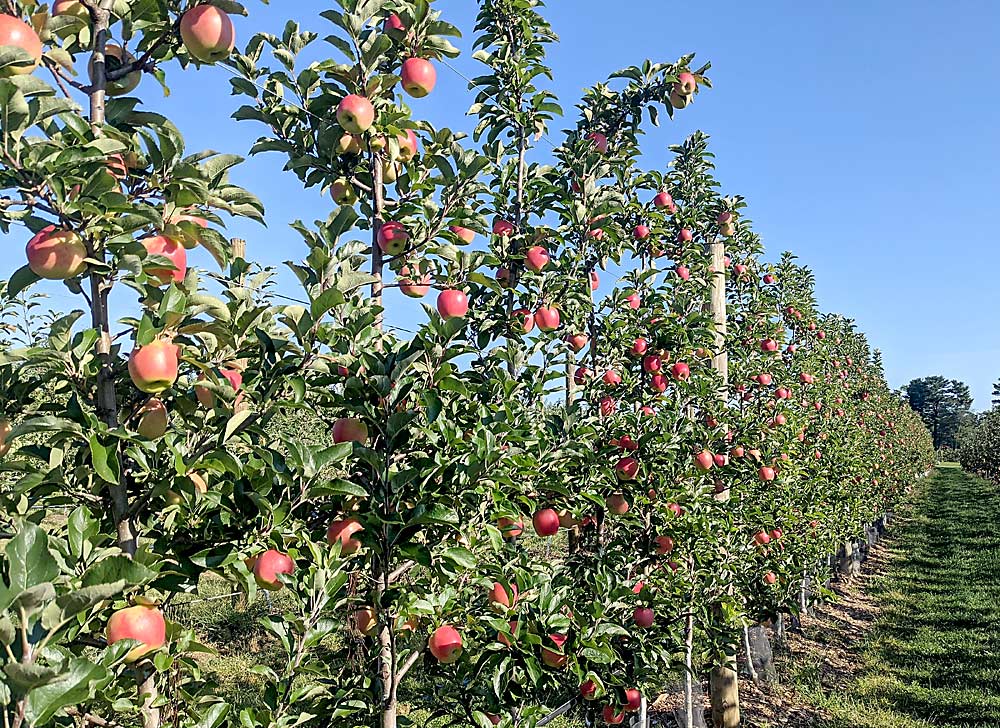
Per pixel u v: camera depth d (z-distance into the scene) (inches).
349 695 120.5
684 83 217.5
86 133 82.6
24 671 53.3
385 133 132.6
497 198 187.0
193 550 101.4
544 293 175.8
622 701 170.4
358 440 116.6
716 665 261.7
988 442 1376.7
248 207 101.3
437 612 122.7
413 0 138.9
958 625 453.1
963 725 296.5
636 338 226.2
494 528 121.3
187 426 102.5
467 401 134.4
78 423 83.1
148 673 88.6
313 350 105.0
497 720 142.5
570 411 164.1
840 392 556.4
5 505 88.8
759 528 310.5
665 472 219.6
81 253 82.4
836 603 518.6
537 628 135.8
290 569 100.4
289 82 135.5
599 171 217.9
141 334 84.6
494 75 188.5
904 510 1054.4
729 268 368.5
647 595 189.3
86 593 62.7
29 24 85.9
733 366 321.4
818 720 305.9
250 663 318.0
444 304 140.9
